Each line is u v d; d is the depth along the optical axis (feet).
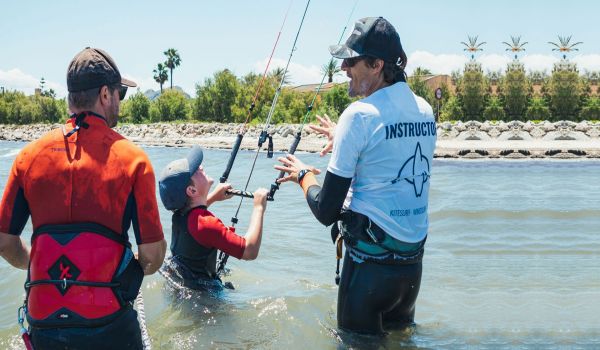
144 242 7.17
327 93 130.21
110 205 6.94
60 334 6.87
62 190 6.88
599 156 51.80
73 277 6.81
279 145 73.10
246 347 9.83
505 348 9.82
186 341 10.06
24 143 134.72
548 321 11.34
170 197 11.43
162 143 93.30
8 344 9.97
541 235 19.08
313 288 13.43
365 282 9.41
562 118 152.46
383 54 9.18
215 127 125.80
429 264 15.90
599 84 181.16
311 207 9.52
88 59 7.14
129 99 221.05
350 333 9.71
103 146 6.99
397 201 9.24
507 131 78.79
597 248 17.30
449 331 10.80
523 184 32.09
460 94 155.53
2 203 7.16
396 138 9.09
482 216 22.35
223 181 12.82
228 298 12.14
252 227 11.36
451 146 60.44
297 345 9.82
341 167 8.94
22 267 7.66
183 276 12.00
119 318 7.06
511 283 13.97
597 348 9.95
